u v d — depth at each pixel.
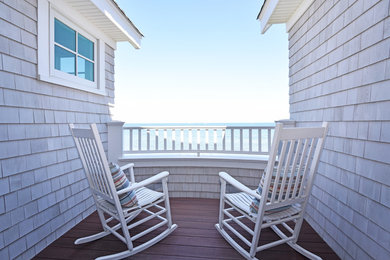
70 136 2.40
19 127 1.78
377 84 1.45
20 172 1.78
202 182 3.31
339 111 1.89
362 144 1.59
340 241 1.83
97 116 2.97
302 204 1.80
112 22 2.80
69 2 2.32
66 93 2.36
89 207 2.73
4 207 1.64
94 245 2.01
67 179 2.34
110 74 3.33
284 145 1.51
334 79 1.97
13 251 1.70
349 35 1.75
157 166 3.29
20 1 1.78
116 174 1.84
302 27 2.69
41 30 1.98
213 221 2.49
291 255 1.83
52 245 2.03
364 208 1.55
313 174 1.74
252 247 1.69
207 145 3.46
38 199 1.95
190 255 1.84
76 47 2.60
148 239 2.09
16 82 1.75
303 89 2.67
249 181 3.16
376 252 1.43
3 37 1.64
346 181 1.77
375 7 1.47
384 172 1.38
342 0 1.85
